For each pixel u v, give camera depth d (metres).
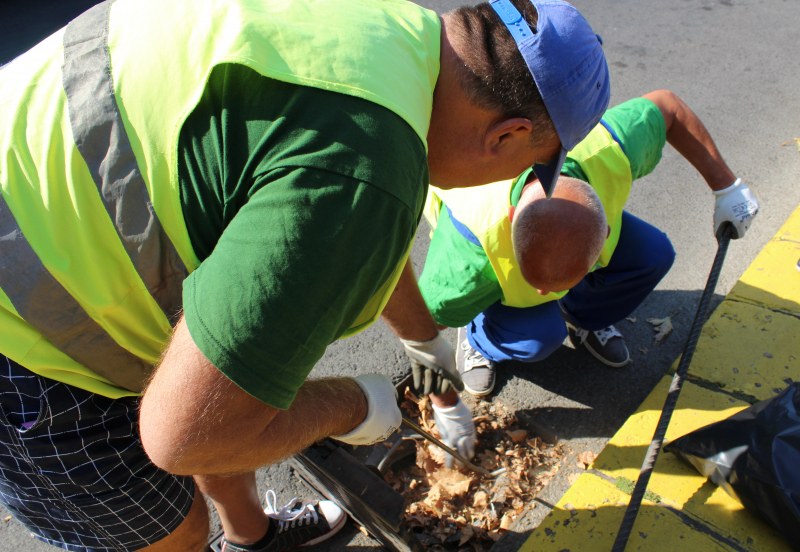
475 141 1.19
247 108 0.99
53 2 5.62
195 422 0.97
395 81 1.02
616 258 2.43
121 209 1.07
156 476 1.48
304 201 0.92
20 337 1.16
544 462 2.47
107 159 1.05
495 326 2.44
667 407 2.19
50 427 1.27
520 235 1.84
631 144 2.14
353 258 0.95
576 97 1.15
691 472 2.20
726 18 5.47
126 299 1.18
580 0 5.85
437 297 2.23
